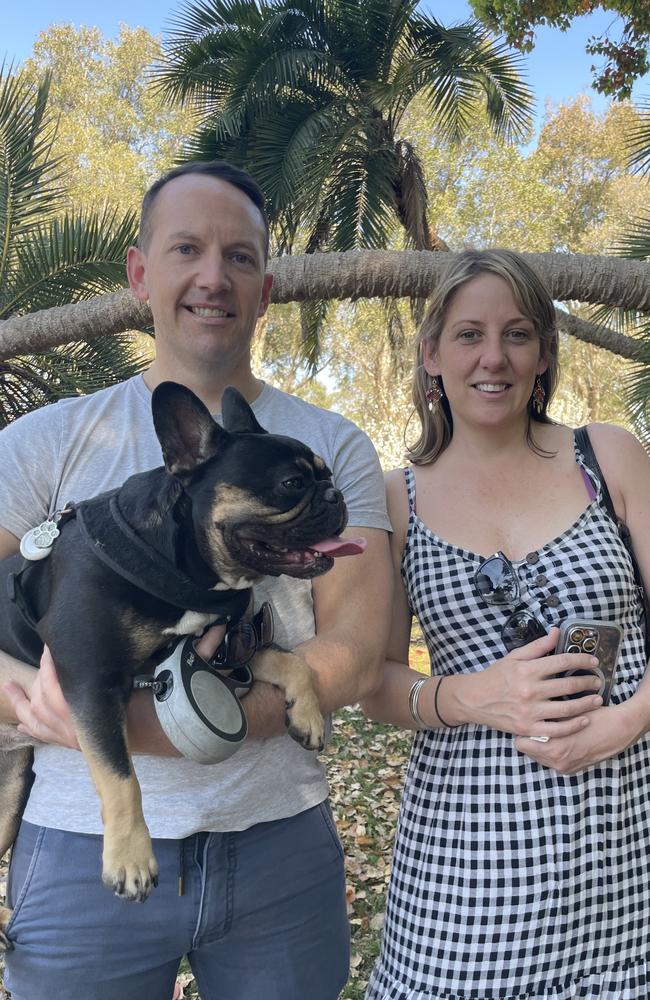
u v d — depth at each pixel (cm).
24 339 621
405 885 211
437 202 2328
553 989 193
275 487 179
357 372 2959
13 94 687
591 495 224
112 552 177
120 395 214
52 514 204
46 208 711
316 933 204
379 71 1127
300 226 1184
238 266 207
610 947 198
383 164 1120
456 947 197
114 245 688
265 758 197
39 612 191
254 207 214
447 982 197
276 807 198
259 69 1049
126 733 177
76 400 214
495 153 2386
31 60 2822
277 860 198
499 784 203
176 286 203
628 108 2542
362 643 204
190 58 1104
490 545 222
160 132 2736
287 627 207
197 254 204
